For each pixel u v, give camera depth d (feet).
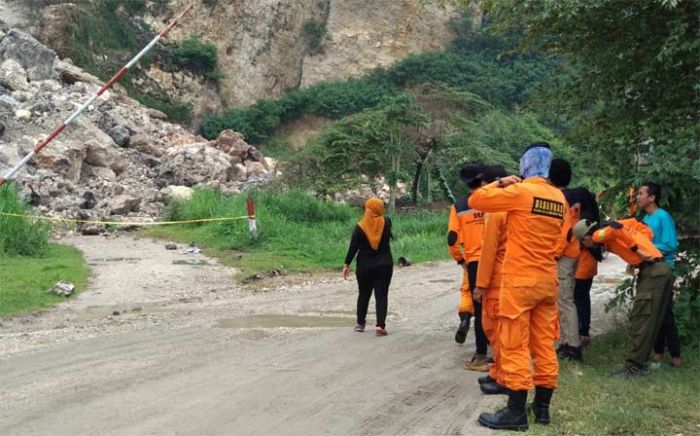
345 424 17.38
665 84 27.76
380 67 174.70
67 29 136.56
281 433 16.70
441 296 39.47
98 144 93.86
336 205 80.84
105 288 41.14
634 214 25.63
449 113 107.55
